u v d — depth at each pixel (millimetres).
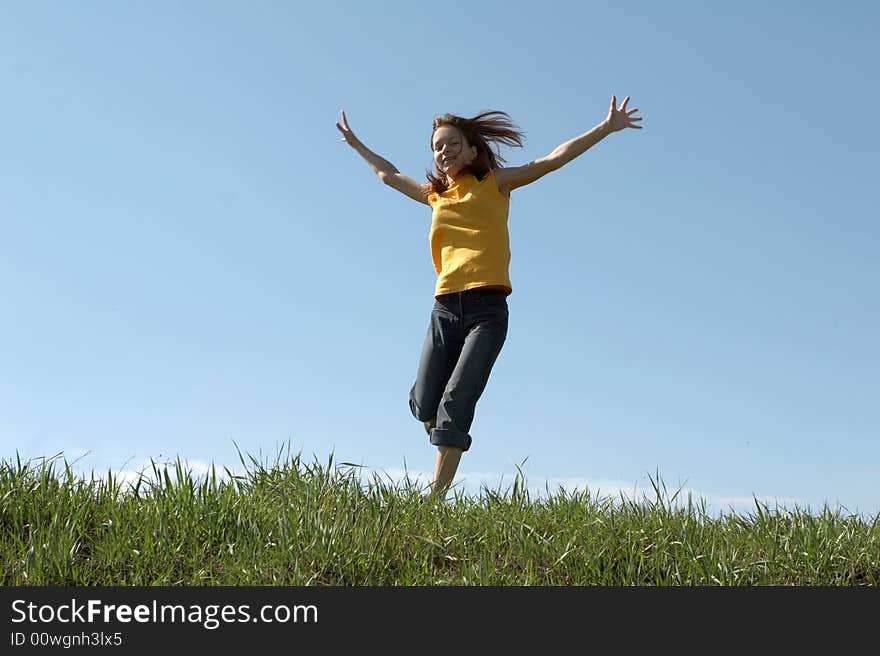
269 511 3615
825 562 3475
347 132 5422
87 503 3537
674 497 3947
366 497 3816
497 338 4645
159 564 3217
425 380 4766
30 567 3107
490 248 4719
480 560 3355
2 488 3564
